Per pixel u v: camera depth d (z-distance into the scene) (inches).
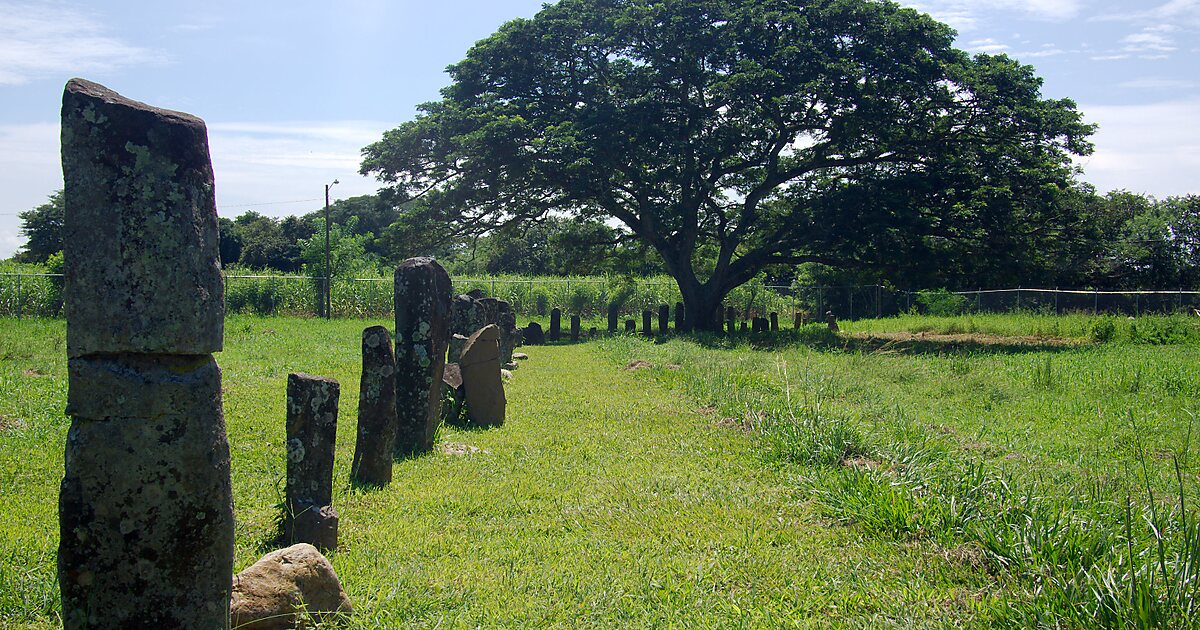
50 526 230.5
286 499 221.5
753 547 228.1
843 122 1000.2
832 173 1171.9
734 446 350.3
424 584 197.5
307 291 1385.3
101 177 125.6
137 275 126.5
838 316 1594.5
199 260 131.3
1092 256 1535.4
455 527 244.8
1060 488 264.4
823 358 709.9
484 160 1036.5
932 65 967.6
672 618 182.2
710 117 1059.9
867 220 1000.9
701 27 1033.5
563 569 210.5
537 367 657.0
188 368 132.6
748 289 1572.3
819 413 358.3
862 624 178.9
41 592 179.8
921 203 1026.1
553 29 1079.6
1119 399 473.7
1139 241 1584.6
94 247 125.8
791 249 1098.7
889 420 388.2
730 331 1159.6
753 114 1042.1
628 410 438.6
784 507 264.5
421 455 328.8
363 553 218.7
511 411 435.5
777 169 1152.2
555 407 447.8
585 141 1009.5
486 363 399.5
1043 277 1425.9
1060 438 373.4
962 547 214.8
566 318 1400.1
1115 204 1705.2
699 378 514.3
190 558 133.2
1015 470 293.0
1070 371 591.5
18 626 169.3
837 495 261.9
